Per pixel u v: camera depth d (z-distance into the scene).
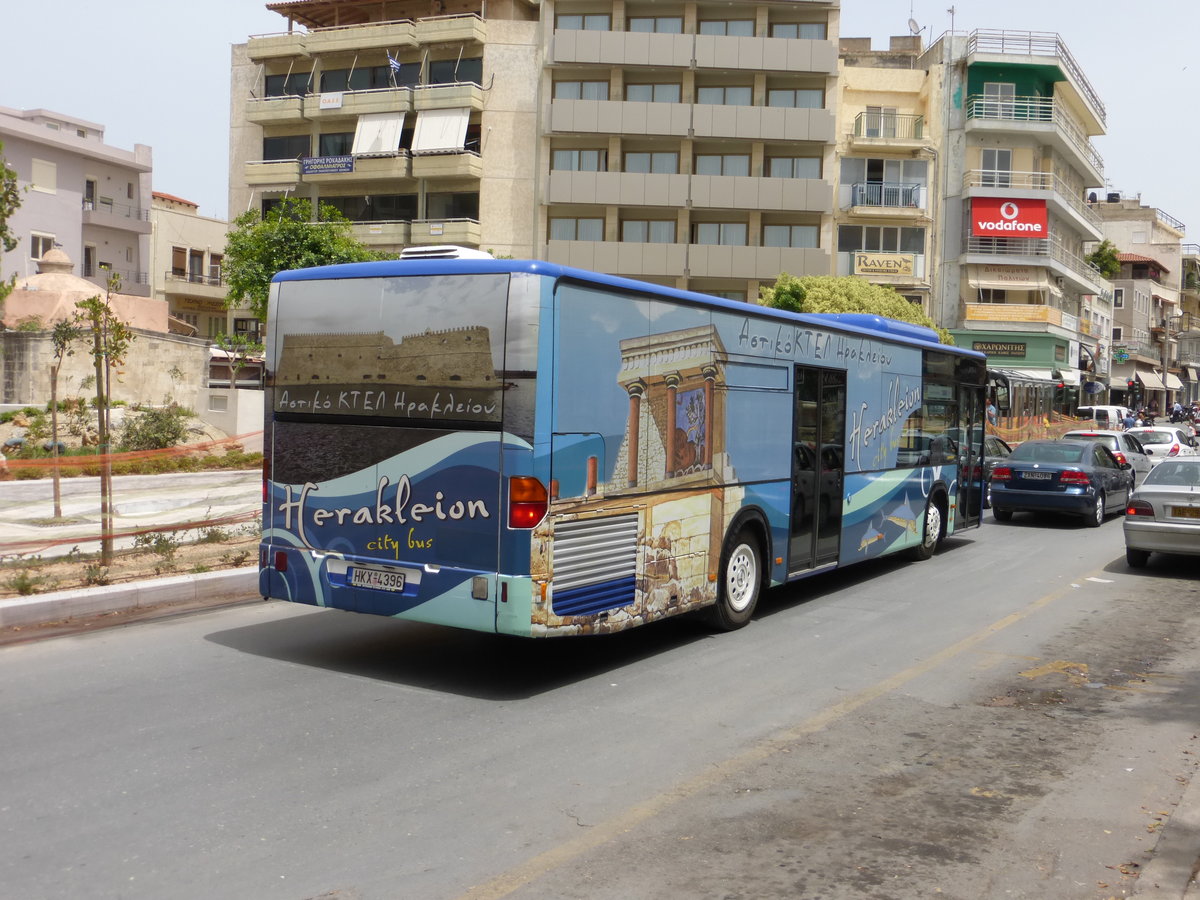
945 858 4.53
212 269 59.97
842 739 6.25
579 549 7.26
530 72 45.19
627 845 4.59
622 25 44.75
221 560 11.28
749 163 44.81
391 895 4.05
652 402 7.98
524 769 5.59
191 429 23.52
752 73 44.44
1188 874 4.32
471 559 7.06
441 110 44.84
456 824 4.79
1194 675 8.00
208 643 8.33
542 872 4.29
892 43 57.44
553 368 6.98
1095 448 19.11
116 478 16.23
